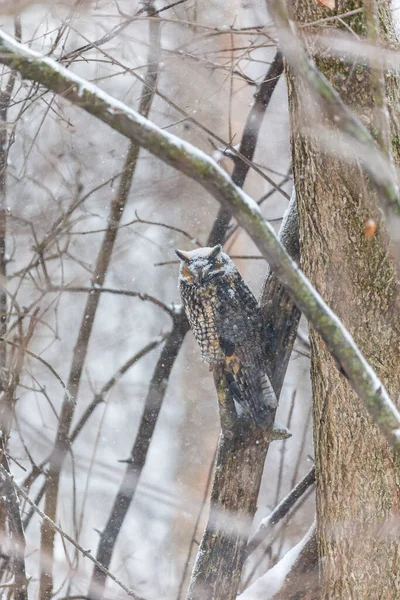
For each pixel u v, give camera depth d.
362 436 7.43
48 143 11.72
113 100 4.90
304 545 9.48
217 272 8.77
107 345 18.12
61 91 4.98
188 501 16.42
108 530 12.07
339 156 7.24
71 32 11.70
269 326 9.15
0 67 10.51
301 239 7.91
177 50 10.52
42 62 4.98
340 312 7.41
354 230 7.34
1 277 10.06
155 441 18.44
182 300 9.05
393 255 7.17
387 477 7.31
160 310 18.67
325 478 7.77
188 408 18.72
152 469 17.80
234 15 12.39
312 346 7.98
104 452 16.61
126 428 17.50
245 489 9.14
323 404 7.78
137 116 4.85
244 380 8.80
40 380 15.38
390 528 7.27
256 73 14.14
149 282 18.48
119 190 12.37
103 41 9.59
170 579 15.09
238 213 4.82
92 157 13.30
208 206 16.27
